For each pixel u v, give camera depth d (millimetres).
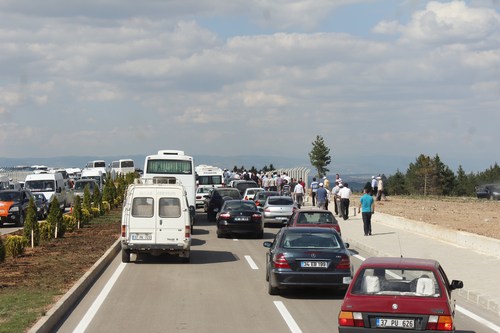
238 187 56281
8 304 14016
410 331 9812
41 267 20484
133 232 23031
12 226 41375
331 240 16781
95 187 47188
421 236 32250
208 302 15641
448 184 93250
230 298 16219
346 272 16125
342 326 10000
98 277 19750
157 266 22453
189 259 23469
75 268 20344
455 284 11453
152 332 12383
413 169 94312
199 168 63062
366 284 10219
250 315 14078
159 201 23141
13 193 41375
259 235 33312
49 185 49938
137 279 19391
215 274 20531
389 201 62562
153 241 22969
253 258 24797
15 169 88625
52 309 13422
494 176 90938
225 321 13430
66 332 12297
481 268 20938
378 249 26328
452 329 9742
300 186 50406
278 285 16172
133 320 13461
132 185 23312
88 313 14164
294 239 16766
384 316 9898
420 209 51344
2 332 11242
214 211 43438
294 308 14922
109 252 24641
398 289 10211
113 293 16844
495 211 49312
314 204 54719
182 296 16469
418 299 9922
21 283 17219
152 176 39219
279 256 16297
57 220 30516
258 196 45594
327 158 88500
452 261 22703
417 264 10430
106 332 12328
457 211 49188
